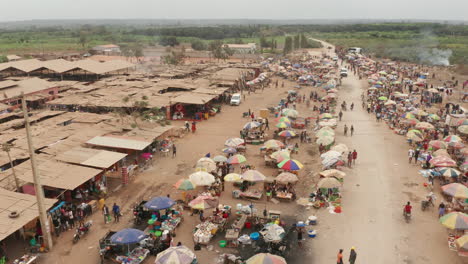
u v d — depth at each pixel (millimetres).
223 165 37812
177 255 21344
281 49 195375
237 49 167375
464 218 25156
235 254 25125
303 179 37094
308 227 28281
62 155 35406
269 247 25469
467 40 192125
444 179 35781
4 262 23625
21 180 30672
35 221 26594
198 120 59188
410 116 52812
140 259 23969
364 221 29078
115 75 97938
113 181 36281
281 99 74812
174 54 128500
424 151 43969
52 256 24797
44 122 48719
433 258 24578
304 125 56219
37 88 71000
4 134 42969
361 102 74312
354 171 38844
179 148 46031
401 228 28109
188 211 30844
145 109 57781
